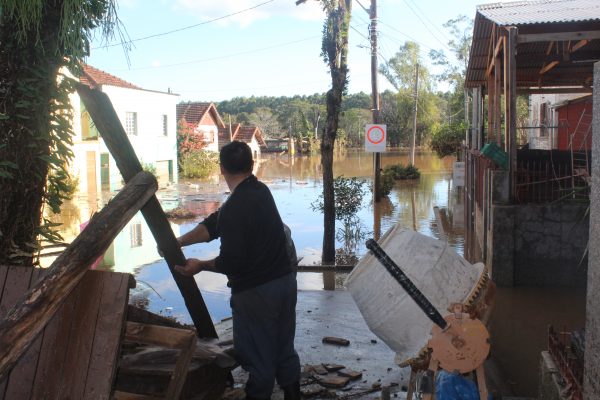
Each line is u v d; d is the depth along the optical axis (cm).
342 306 727
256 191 370
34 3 335
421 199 2223
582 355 353
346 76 1076
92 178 2675
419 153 6234
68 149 383
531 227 888
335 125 1084
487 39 1364
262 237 365
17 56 350
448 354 280
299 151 7450
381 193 2281
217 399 393
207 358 370
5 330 228
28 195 367
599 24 983
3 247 359
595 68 299
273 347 377
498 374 557
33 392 262
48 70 362
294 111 10644
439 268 298
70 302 271
